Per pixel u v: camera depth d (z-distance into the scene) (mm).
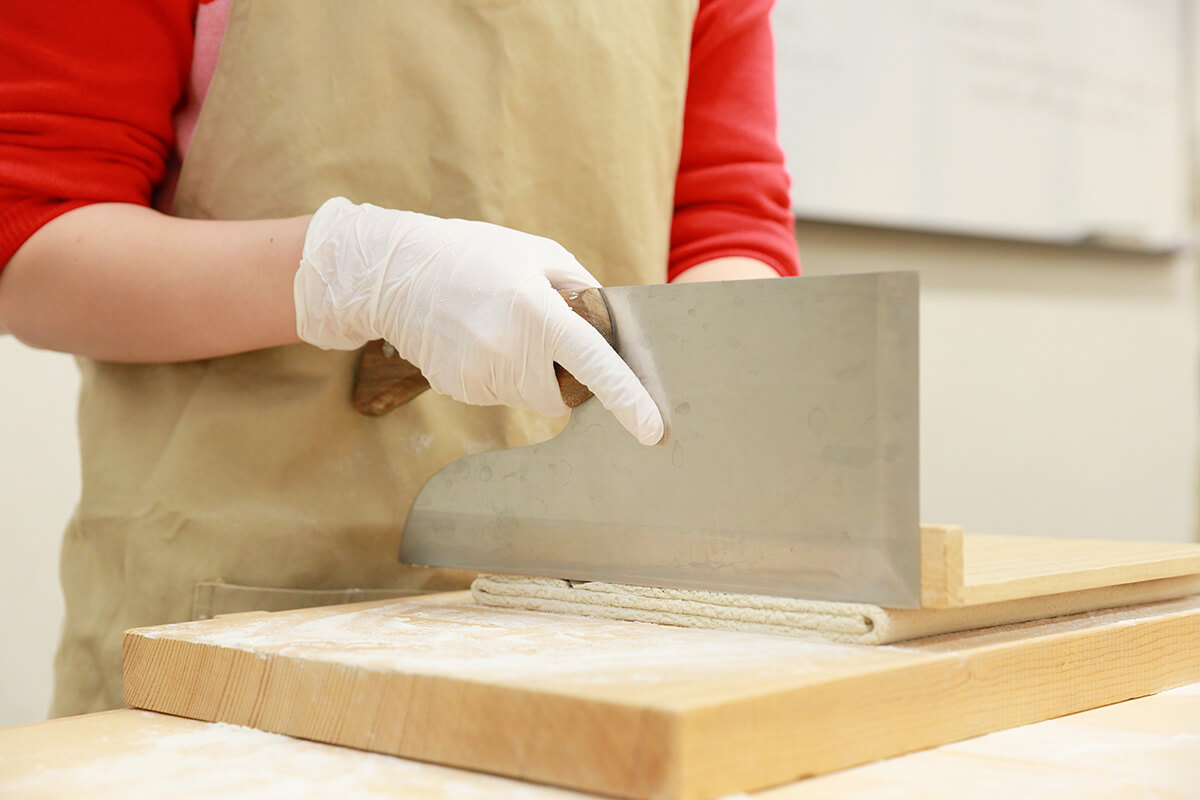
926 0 1934
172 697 609
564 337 672
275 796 449
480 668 512
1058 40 2121
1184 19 2320
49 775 484
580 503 710
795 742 465
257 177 848
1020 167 2082
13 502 1554
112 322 781
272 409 834
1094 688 625
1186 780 473
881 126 1896
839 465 597
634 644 590
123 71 799
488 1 881
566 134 923
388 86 865
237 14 843
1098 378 2305
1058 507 2256
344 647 579
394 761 505
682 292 659
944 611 604
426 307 732
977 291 2111
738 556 638
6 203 766
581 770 448
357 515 851
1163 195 2307
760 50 1098
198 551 825
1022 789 455
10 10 761
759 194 1075
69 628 867
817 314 604
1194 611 715
